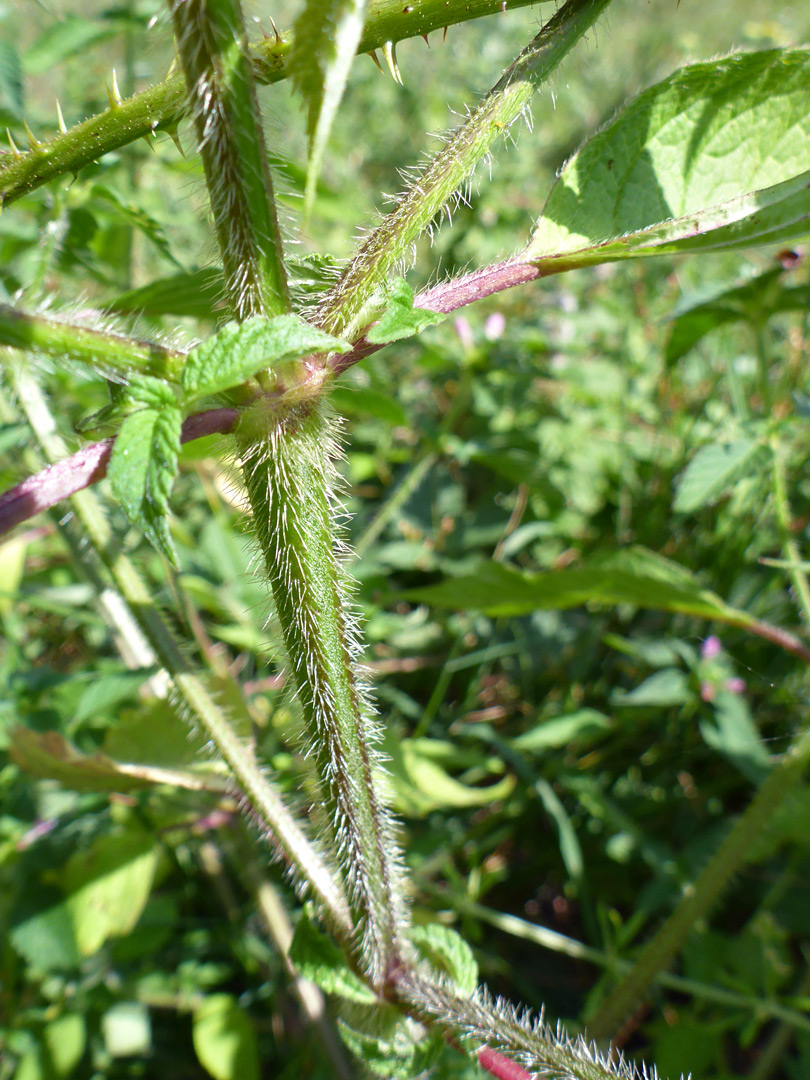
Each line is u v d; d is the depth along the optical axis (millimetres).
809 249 152
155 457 47
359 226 73
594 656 180
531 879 162
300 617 67
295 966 78
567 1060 69
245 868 128
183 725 114
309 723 71
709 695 150
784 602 174
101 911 122
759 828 118
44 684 128
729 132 76
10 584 160
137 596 92
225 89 53
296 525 65
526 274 69
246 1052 123
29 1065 120
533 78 64
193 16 51
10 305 56
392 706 181
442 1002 74
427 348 188
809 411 137
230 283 59
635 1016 138
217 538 164
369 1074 104
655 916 156
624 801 161
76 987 130
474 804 159
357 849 73
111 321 60
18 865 126
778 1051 126
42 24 181
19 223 185
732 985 127
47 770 106
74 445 103
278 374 60
